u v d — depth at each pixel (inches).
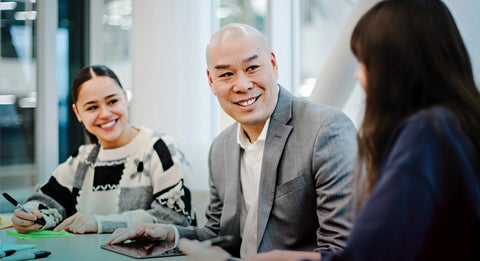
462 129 35.1
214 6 111.1
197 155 107.3
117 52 125.1
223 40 62.3
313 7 107.5
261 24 109.7
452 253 34.2
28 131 121.0
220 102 64.0
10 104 119.0
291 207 61.4
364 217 34.4
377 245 33.4
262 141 64.7
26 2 120.0
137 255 57.7
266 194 62.5
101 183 83.7
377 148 38.5
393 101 37.7
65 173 87.0
